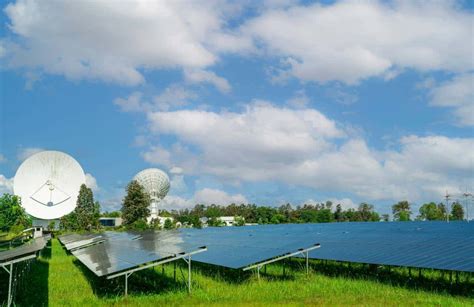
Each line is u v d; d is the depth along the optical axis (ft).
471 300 68.74
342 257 91.56
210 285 88.28
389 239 104.68
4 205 357.00
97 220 432.66
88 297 81.51
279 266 111.75
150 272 113.39
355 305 66.69
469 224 160.97
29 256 77.46
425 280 84.99
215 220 514.27
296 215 497.87
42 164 326.85
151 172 444.55
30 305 78.64
